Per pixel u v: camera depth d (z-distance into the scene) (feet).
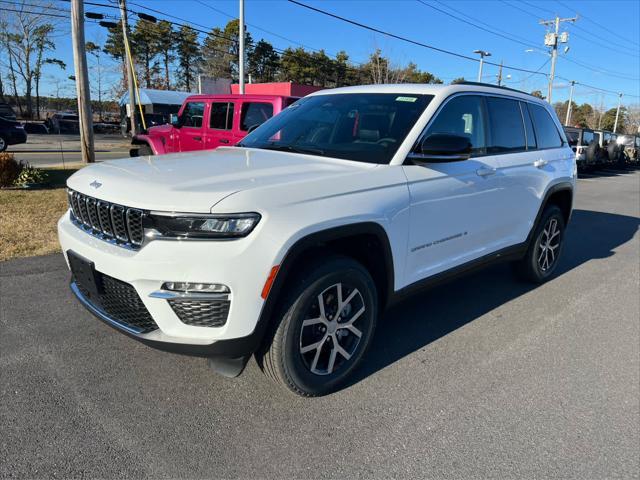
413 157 10.44
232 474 7.36
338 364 9.70
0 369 9.94
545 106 16.43
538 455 8.11
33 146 77.56
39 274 15.53
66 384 9.52
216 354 7.94
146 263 7.60
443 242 11.41
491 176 12.62
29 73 185.88
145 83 213.25
